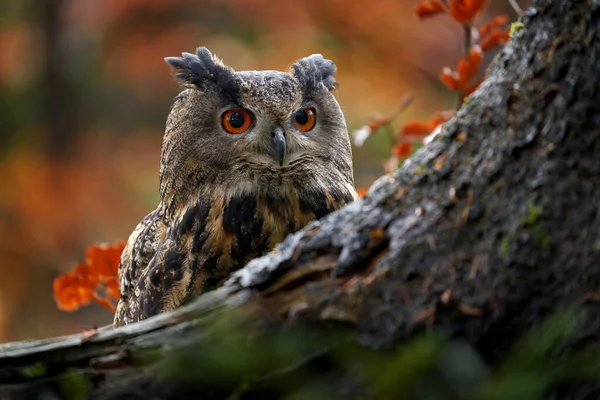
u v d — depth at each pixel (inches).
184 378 219.9
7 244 801.6
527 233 204.8
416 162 226.8
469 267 209.5
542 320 203.9
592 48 205.3
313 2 879.7
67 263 802.2
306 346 215.9
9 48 935.0
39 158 861.8
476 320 207.2
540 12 215.3
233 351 217.6
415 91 828.6
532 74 213.9
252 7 895.1
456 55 850.1
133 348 222.5
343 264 219.6
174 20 936.3
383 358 211.0
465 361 201.5
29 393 224.5
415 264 213.2
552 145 207.5
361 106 799.1
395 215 221.1
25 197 821.2
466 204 213.6
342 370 213.9
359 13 867.4
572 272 201.2
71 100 925.8
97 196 836.0
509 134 213.8
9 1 956.6
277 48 867.4
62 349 224.2
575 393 198.4
